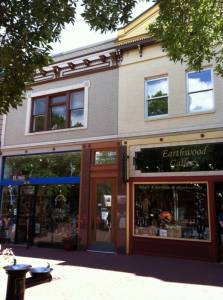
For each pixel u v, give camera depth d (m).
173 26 7.38
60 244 14.51
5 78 6.04
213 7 7.26
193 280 8.63
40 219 15.39
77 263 10.98
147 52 14.15
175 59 8.00
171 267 10.34
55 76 16.31
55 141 15.57
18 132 16.89
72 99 15.86
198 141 12.35
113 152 14.02
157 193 12.87
